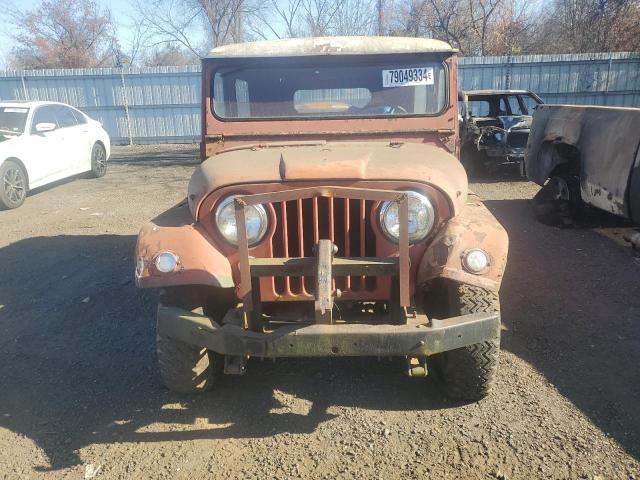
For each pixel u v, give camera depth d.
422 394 3.50
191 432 3.21
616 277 5.40
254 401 3.49
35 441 3.17
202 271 2.93
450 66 3.95
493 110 12.53
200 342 2.89
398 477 2.81
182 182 11.84
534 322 4.44
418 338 2.72
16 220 8.54
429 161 3.24
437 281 3.22
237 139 4.02
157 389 3.66
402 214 2.74
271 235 2.98
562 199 7.44
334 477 2.82
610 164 6.10
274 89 4.02
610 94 18.59
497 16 26.62
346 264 2.83
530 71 18.42
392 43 3.96
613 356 3.89
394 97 3.99
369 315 3.20
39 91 19.73
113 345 4.30
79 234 7.57
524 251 6.31
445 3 25.98
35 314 4.92
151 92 19.72
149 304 5.06
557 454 2.92
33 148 9.88
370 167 3.03
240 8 26.53
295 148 3.65
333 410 3.37
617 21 22.59
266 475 2.85
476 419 3.22
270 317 3.16
